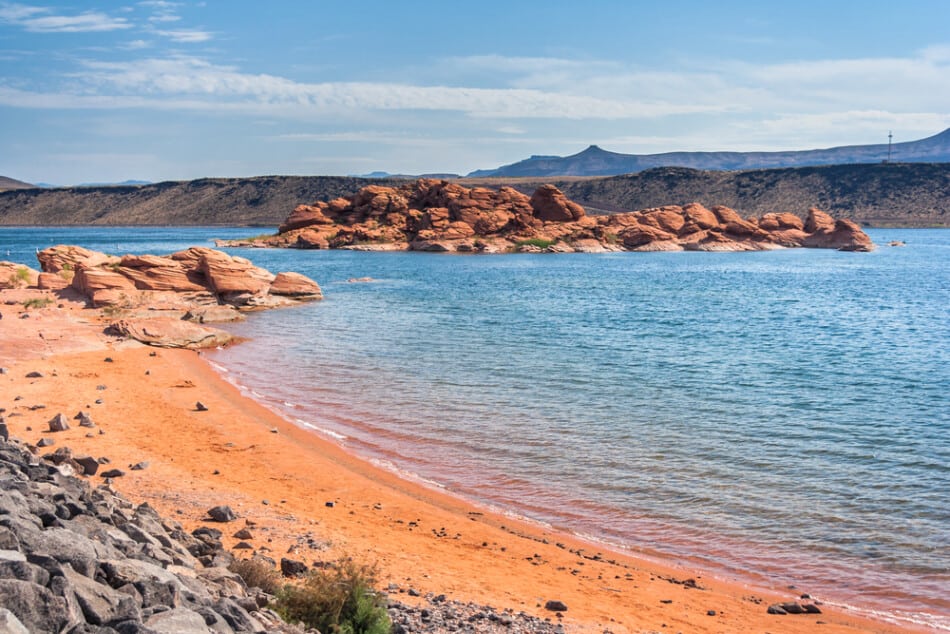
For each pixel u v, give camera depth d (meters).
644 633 9.86
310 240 154.12
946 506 15.23
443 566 11.92
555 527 14.45
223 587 7.74
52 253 53.78
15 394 22.03
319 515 13.96
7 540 5.61
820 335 41.72
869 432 20.83
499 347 36.00
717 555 13.23
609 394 25.55
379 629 8.10
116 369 27.42
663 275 91.62
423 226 153.38
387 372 29.38
